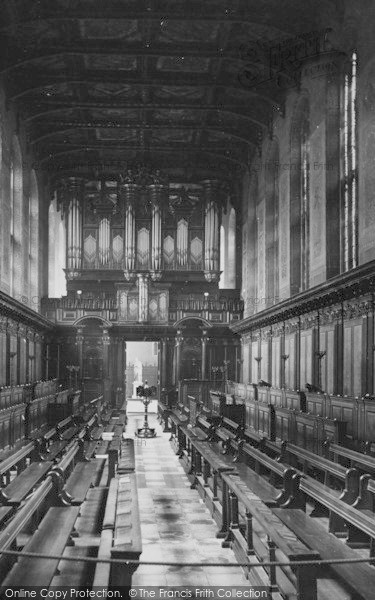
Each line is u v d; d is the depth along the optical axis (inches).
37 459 566.9
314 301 923.4
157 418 1501.0
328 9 880.3
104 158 1588.3
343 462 575.8
